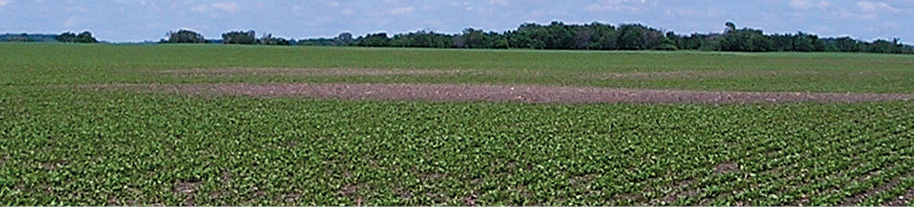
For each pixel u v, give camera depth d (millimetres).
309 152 17750
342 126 22484
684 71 59312
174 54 84812
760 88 40531
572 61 78688
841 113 26812
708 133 21500
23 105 27734
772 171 15883
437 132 21297
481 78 48500
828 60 87562
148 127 21984
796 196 13516
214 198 13164
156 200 13000
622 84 43344
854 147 19219
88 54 80875
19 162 16328
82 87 36406
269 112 25984
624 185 14320
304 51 99250
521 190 14070
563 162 16578
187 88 36094
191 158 16938
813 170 15742
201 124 22688
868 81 48000
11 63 59469
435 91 34594
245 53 90500
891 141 20234
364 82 42781
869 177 15336
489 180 14789
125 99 30219
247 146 18734
